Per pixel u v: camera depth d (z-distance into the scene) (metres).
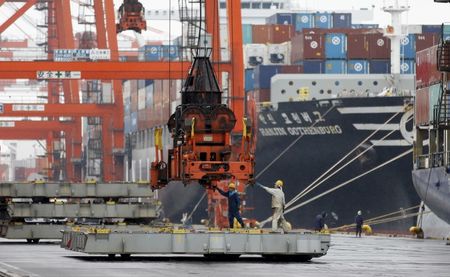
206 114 129.25
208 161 127.94
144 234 117.12
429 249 149.88
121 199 181.88
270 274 94.88
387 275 94.19
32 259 118.12
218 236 116.81
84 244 118.12
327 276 92.69
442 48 195.62
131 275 92.75
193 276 91.88
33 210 167.62
